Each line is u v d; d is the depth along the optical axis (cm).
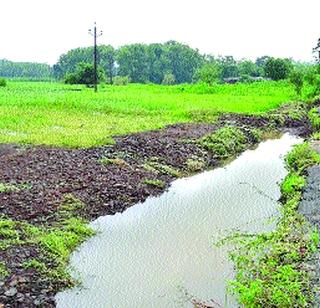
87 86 7575
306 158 2120
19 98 4219
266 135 3192
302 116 3981
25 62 17900
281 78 8744
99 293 1055
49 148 2186
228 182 1959
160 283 1097
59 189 1630
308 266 1084
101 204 1583
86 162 1975
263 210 1592
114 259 1215
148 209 1598
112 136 2519
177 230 1410
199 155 2364
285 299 934
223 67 11694
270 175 2078
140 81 13338
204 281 1102
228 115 3566
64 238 1288
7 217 1377
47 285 1060
